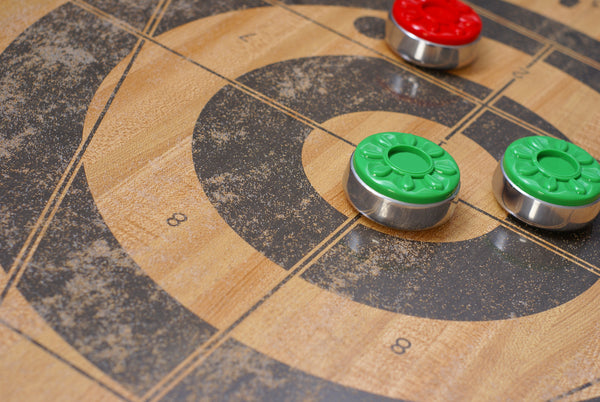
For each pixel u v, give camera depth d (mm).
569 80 679
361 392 493
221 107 604
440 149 557
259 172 572
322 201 564
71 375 480
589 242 571
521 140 573
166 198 550
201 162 571
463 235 562
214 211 548
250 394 486
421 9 653
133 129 582
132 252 523
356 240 549
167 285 514
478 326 524
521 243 563
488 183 592
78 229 528
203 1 679
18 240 520
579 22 736
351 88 636
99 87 603
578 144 630
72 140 570
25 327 490
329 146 594
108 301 504
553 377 510
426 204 539
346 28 685
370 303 524
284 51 654
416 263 545
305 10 692
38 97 588
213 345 498
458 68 668
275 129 598
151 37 643
